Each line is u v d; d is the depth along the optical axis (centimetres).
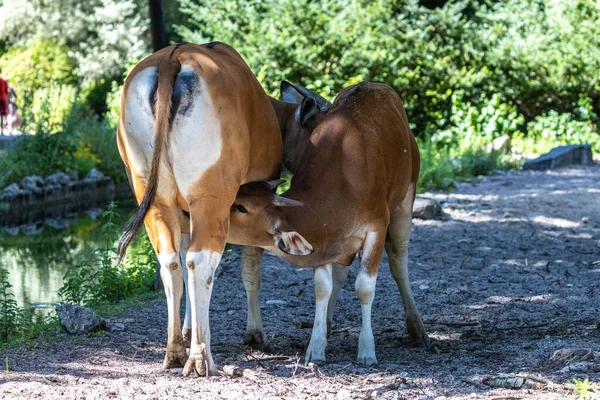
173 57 559
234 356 663
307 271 1023
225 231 564
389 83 2386
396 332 764
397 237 728
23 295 970
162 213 573
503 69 2573
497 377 551
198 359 571
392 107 702
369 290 633
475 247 1156
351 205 619
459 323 785
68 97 2683
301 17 2370
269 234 596
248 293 691
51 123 2084
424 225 1316
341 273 718
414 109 2461
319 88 2258
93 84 3109
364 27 2436
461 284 951
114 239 1111
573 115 2631
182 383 554
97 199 1928
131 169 585
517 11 2934
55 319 762
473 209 1477
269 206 590
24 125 1994
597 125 2655
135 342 701
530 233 1255
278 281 970
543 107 2633
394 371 608
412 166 730
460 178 1883
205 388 541
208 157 550
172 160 552
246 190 593
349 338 739
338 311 848
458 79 2459
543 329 747
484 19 3012
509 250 1138
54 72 3434
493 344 701
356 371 605
